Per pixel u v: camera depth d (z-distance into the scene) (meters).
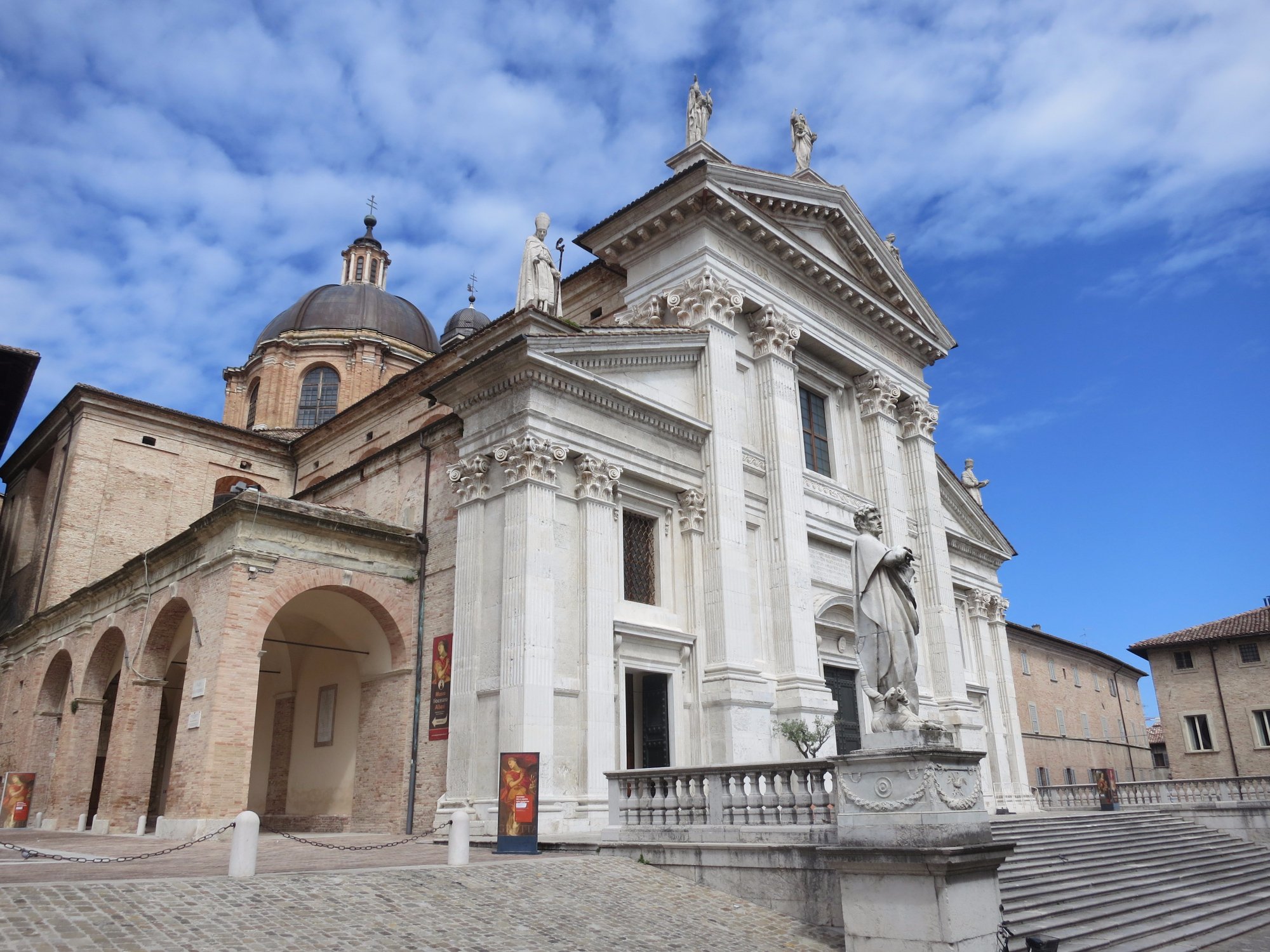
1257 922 17.86
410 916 10.06
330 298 46.62
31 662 31.22
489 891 11.48
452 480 20.66
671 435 22.44
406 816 19.98
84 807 25.84
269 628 25.75
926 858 10.40
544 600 18.39
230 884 10.05
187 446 36.56
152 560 23.17
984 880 10.97
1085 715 47.91
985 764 31.77
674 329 22.84
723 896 13.05
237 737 18.50
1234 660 44.53
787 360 25.77
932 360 33.00
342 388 43.97
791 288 27.16
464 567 19.91
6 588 36.84
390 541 21.72
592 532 19.75
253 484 38.00
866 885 11.02
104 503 34.00
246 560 19.47
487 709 18.39
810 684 22.62
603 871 13.36
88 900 8.84
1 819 26.44
